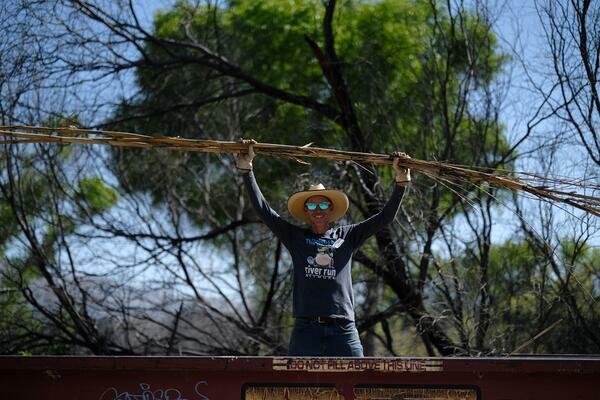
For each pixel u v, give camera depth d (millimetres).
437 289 10516
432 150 11195
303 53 13258
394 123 11945
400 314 11203
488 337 10000
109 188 13148
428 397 3873
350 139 11758
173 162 12898
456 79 12164
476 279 10000
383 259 10570
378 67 12195
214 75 12758
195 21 13641
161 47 12883
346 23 12922
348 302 4938
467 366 3814
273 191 12742
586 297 9758
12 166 11312
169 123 13203
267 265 12570
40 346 11703
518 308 10539
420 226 10453
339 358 3848
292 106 13391
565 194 5527
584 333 10016
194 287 11742
